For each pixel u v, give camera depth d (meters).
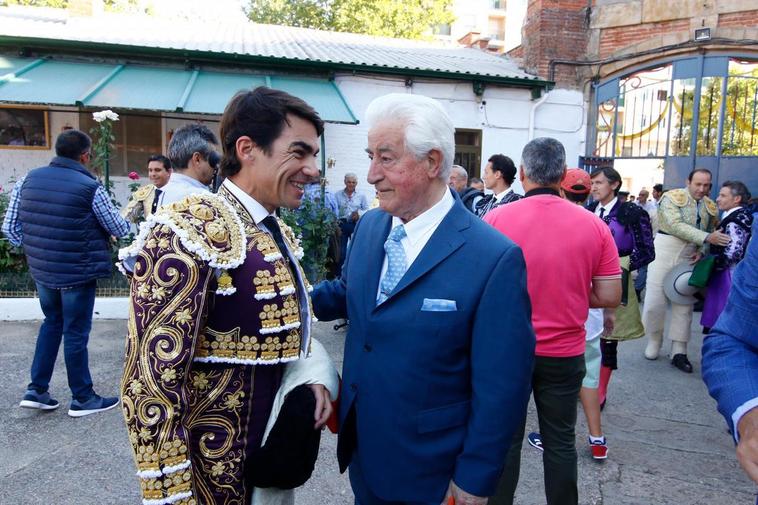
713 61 8.88
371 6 20.92
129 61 8.83
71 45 8.38
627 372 5.20
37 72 8.12
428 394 1.58
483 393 1.53
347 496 3.01
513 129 10.27
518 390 1.53
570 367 2.49
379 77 9.60
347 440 1.73
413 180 1.57
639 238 4.06
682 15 9.12
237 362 1.43
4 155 9.12
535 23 10.38
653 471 3.35
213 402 1.43
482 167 10.25
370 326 1.65
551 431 2.53
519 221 2.53
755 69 8.73
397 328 1.59
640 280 8.27
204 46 9.20
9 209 3.87
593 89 10.28
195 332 1.32
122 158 9.50
